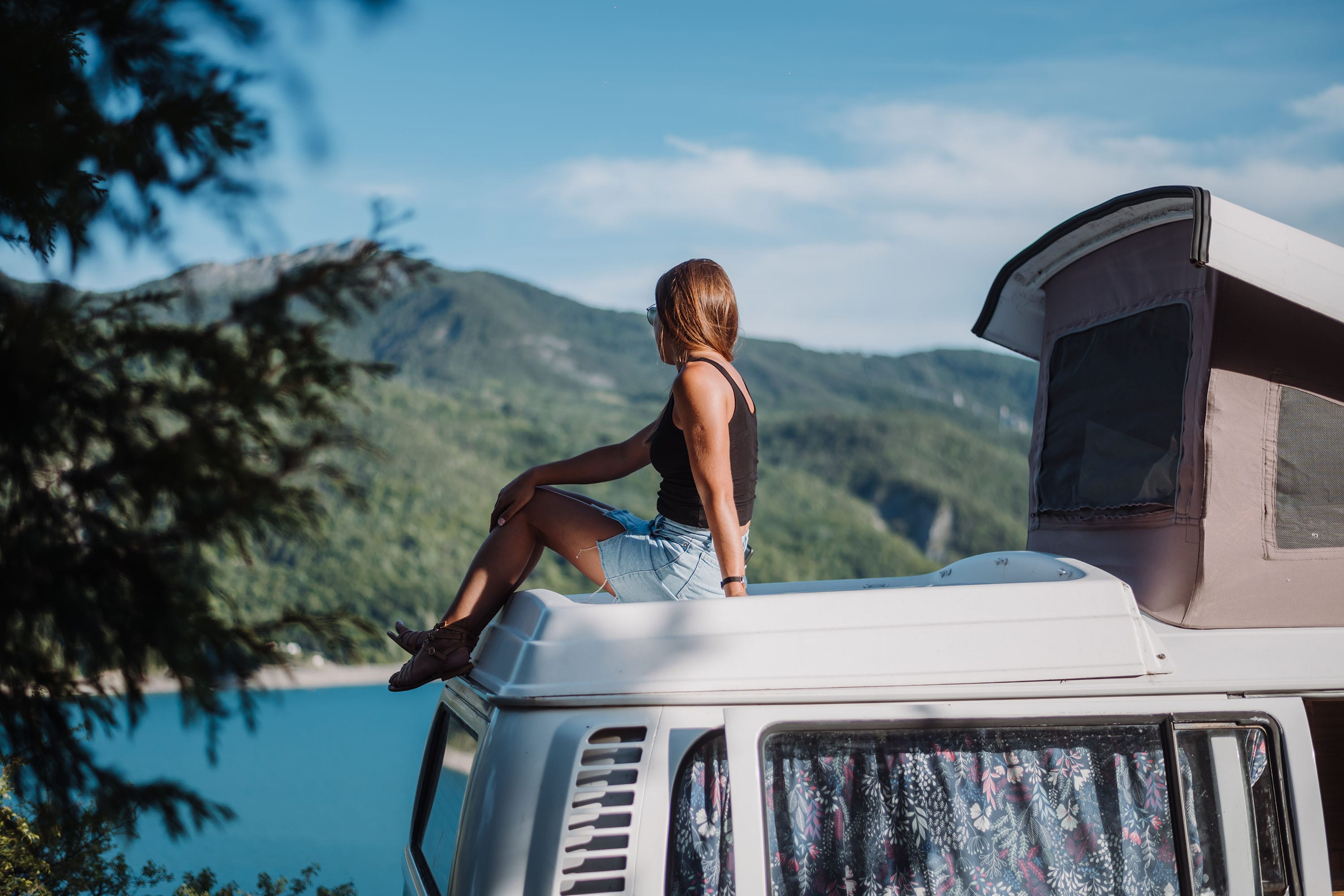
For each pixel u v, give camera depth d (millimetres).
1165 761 2010
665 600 2334
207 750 2092
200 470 1990
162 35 2035
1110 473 2799
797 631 1965
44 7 1996
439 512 65938
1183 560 2467
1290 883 2029
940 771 1952
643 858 1783
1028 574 2486
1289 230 2389
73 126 1981
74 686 2141
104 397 2039
